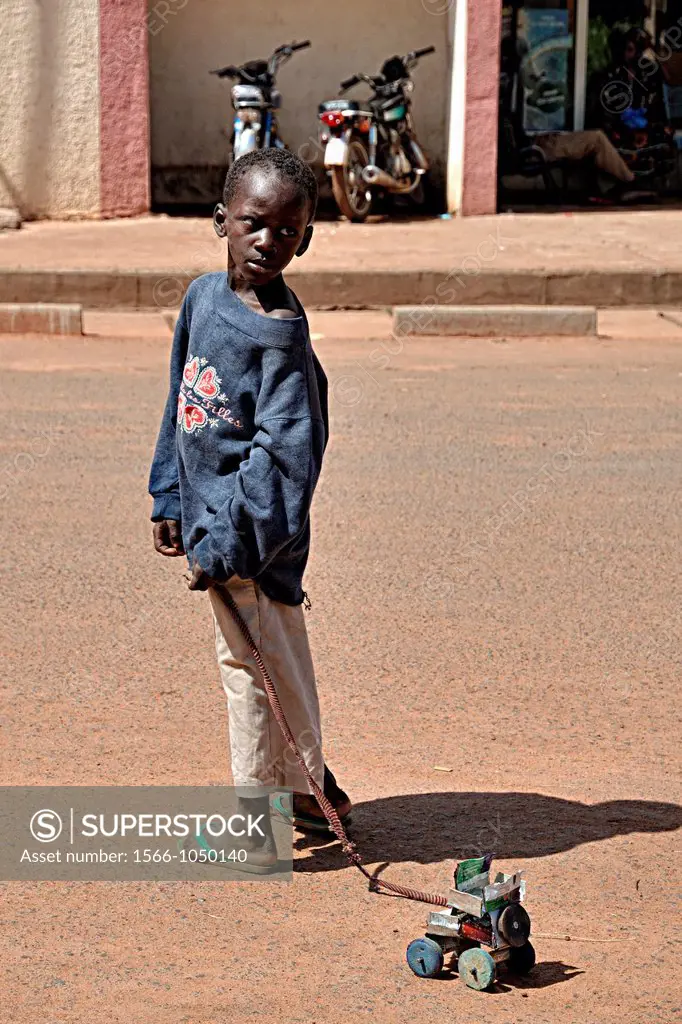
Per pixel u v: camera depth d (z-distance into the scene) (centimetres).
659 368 1484
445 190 2561
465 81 2370
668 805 548
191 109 2553
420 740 606
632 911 470
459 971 423
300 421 445
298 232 445
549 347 1622
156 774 564
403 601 782
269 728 484
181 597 786
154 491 498
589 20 2691
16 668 676
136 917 461
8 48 2291
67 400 1284
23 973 425
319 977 427
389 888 468
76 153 2345
